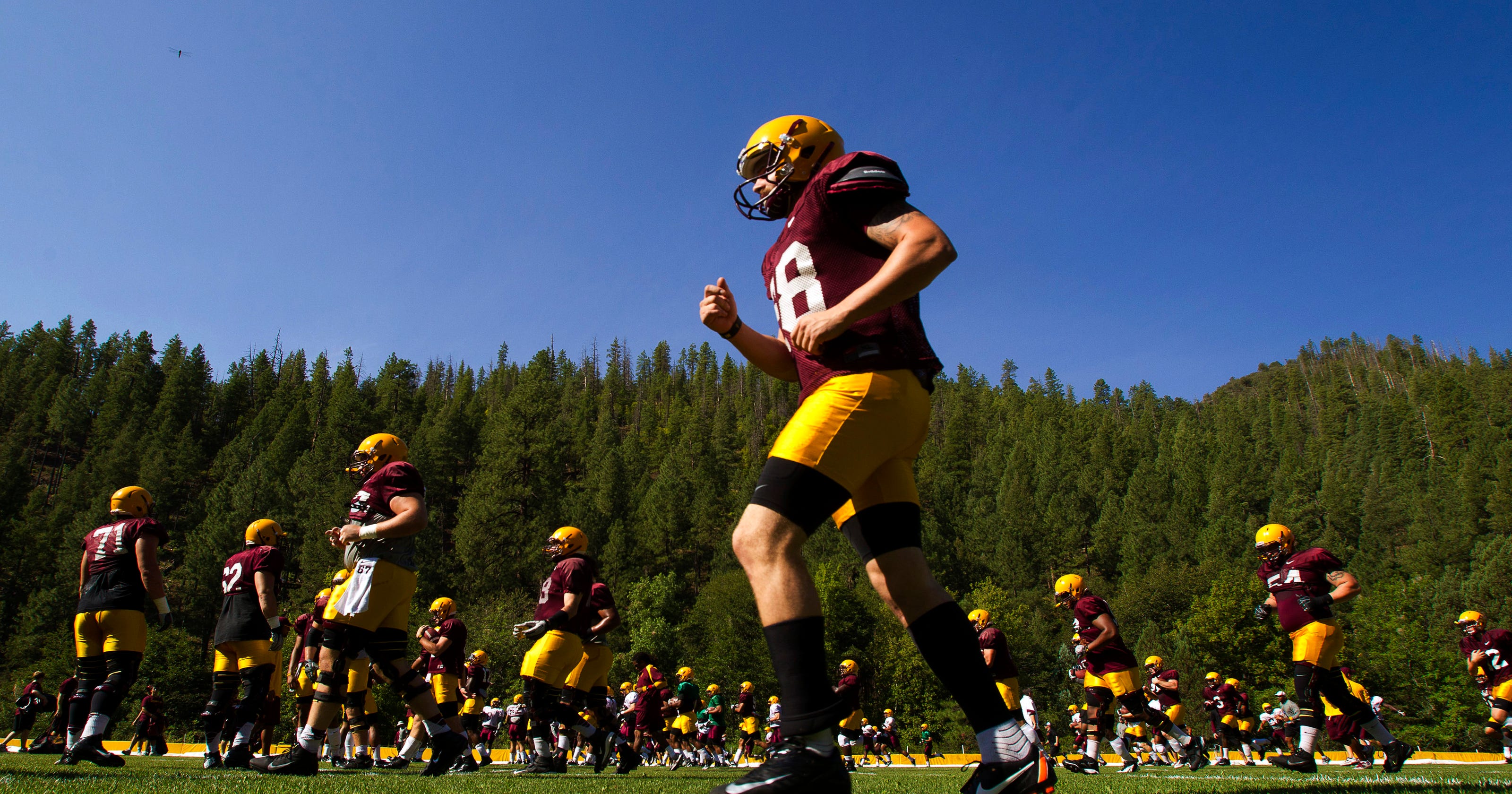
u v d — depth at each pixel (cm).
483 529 6694
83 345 16000
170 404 12031
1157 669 1329
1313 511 9006
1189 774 920
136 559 588
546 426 9244
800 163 249
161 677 4416
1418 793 343
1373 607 5569
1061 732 5209
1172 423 17412
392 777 481
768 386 19138
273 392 14225
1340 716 686
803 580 202
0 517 7700
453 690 901
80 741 548
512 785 424
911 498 251
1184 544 8419
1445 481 10419
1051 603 7519
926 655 241
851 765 1748
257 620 646
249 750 615
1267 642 5144
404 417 12694
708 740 1830
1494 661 1223
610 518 8400
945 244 204
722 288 272
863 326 217
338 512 6309
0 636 6362
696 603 6556
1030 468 11325
